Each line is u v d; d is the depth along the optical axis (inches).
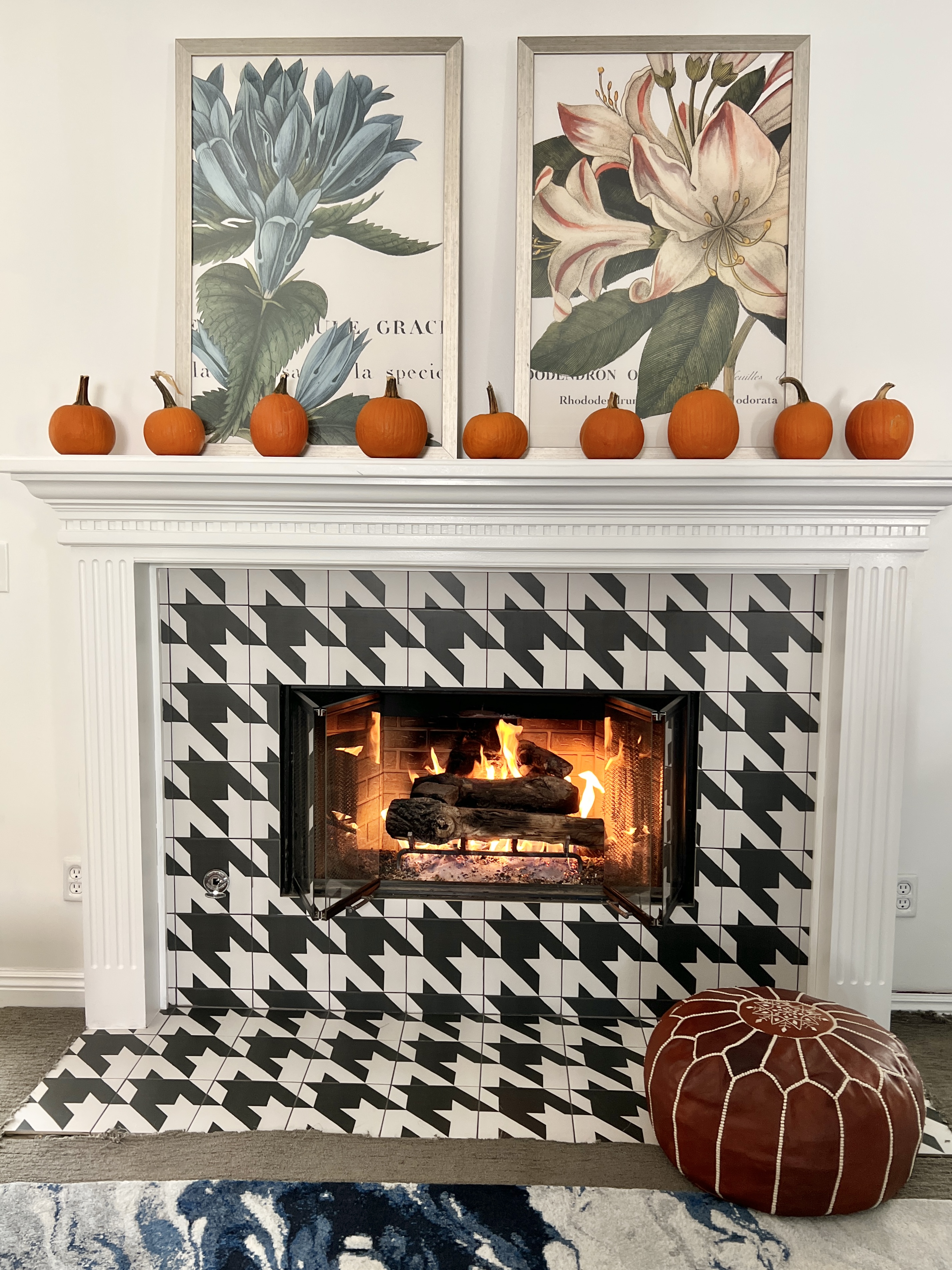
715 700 87.6
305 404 83.6
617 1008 91.4
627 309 82.0
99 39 83.1
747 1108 62.5
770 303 81.4
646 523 79.2
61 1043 85.9
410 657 88.7
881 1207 65.2
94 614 84.4
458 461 75.0
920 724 89.0
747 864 89.2
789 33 80.9
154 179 84.3
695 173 81.2
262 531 81.1
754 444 82.2
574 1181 67.4
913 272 82.4
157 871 91.2
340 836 90.8
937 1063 83.6
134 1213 64.0
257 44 81.7
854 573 80.4
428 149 82.0
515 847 95.0
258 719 89.9
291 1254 60.4
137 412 86.3
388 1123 73.9
